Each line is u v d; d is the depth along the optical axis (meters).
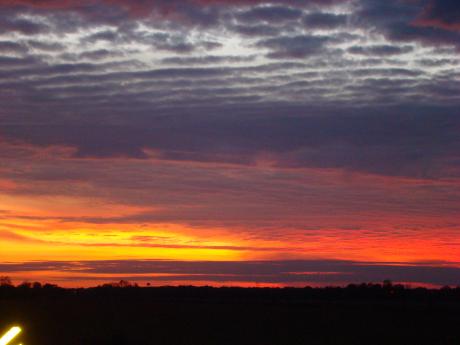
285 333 41.84
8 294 83.94
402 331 44.66
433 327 48.03
